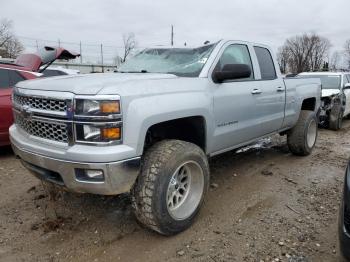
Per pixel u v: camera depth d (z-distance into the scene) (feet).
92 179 9.82
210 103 12.74
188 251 10.77
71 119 9.73
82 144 9.71
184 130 13.15
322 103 32.14
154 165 10.68
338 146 25.29
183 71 13.55
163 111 10.74
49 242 11.28
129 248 10.94
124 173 9.85
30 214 13.10
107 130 9.54
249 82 15.29
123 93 9.86
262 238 11.48
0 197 14.69
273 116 17.24
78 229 12.05
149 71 14.32
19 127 12.18
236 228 12.13
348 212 8.78
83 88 9.77
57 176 10.73
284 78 18.51
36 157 10.64
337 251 10.73
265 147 23.59
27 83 11.82
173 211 11.44
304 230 12.01
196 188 12.29
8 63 21.99
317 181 16.97
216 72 13.28
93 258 10.46
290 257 10.43
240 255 10.55
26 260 10.36
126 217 12.88
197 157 11.83
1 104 20.04
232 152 21.99
